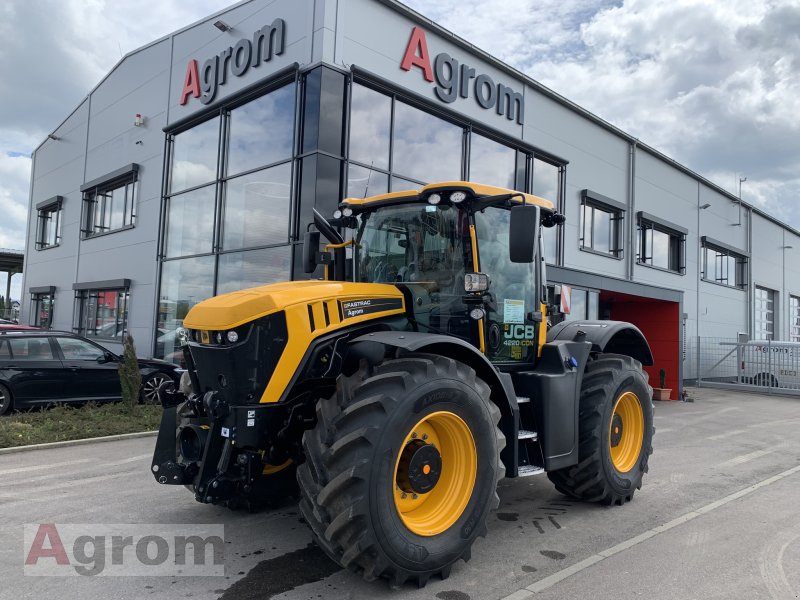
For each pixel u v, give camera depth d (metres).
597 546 4.35
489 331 4.68
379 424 3.37
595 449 5.06
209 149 12.88
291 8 10.81
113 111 16.78
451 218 4.59
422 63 11.62
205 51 13.03
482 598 3.47
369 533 3.27
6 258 30.39
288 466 5.05
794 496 5.81
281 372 3.76
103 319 16.83
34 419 8.60
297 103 10.36
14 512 5.00
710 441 9.12
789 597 3.54
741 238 24.94
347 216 5.20
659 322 16.66
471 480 3.84
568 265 15.85
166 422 4.34
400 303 4.48
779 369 17.88
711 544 4.43
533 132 14.57
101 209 17.56
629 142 18.30
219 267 12.22
